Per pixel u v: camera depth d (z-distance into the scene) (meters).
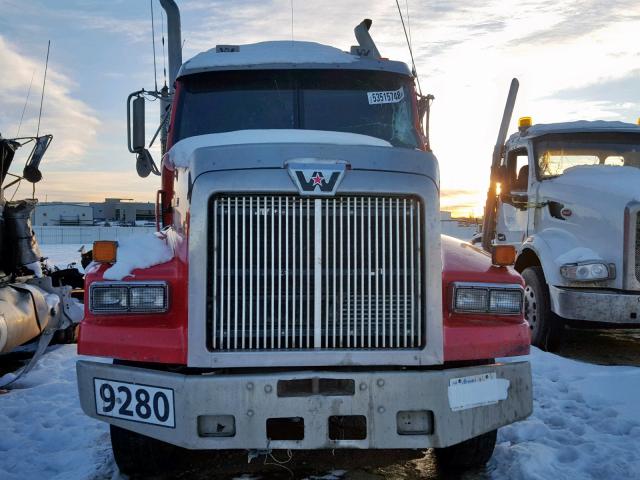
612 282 6.70
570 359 6.85
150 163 5.50
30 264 7.30
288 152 3.18
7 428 4.77
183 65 5.09
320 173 3.15
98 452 4.18
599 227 6.87
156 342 3.21
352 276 3.18
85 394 3.30
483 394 3.27
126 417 3.22
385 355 3.15
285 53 5.12
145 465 3.79
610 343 7.96
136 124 5.41
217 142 4.17
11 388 6.02
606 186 6.94
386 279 3.20
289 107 4.96
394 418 3.13
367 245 3.19
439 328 3.21
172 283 3.30
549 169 7.91
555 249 7.08
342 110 4.98
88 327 3.28
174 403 3.11
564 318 6.74
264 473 3.86
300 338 3.15
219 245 3.15
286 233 3.16
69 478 3.78
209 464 4.02
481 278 3.44
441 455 3.96
